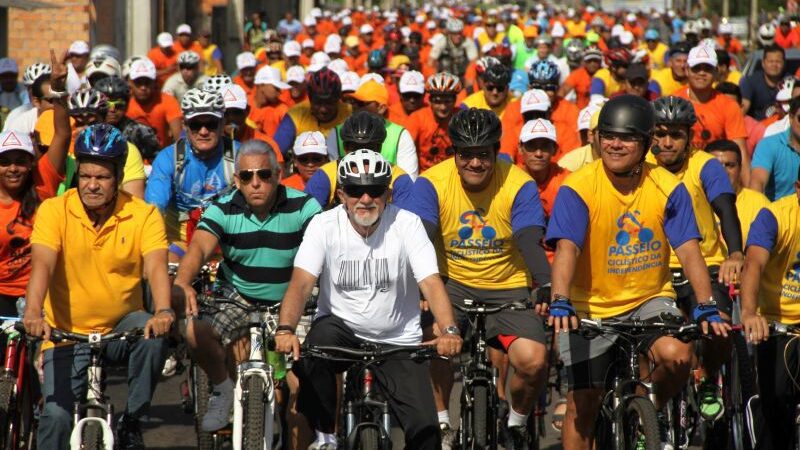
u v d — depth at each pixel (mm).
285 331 12945
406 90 27516
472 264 15852
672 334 13172
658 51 55062
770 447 14641
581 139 23656
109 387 20719
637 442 12781
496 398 15102
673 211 13695
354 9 125875
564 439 14578
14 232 15227
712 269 16406
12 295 15453
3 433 13617
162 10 65938
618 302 14141
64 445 13539
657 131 16000
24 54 50844
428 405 13219
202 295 14609
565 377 17016
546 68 26031
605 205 13773
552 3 155500
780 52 32125
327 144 20766
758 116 32500
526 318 15320
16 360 14250
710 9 125438
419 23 96938
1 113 28656
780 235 13969
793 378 14156
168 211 17906
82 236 13789
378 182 12953
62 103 16219
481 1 158250
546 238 13742
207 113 17188
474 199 15586
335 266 13500
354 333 13648
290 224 14930
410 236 13453
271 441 13727
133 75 25875
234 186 16125
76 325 13992
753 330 13500
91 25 51812
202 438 16078
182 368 20422
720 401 16516
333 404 13805
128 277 14039
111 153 13523
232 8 83500
